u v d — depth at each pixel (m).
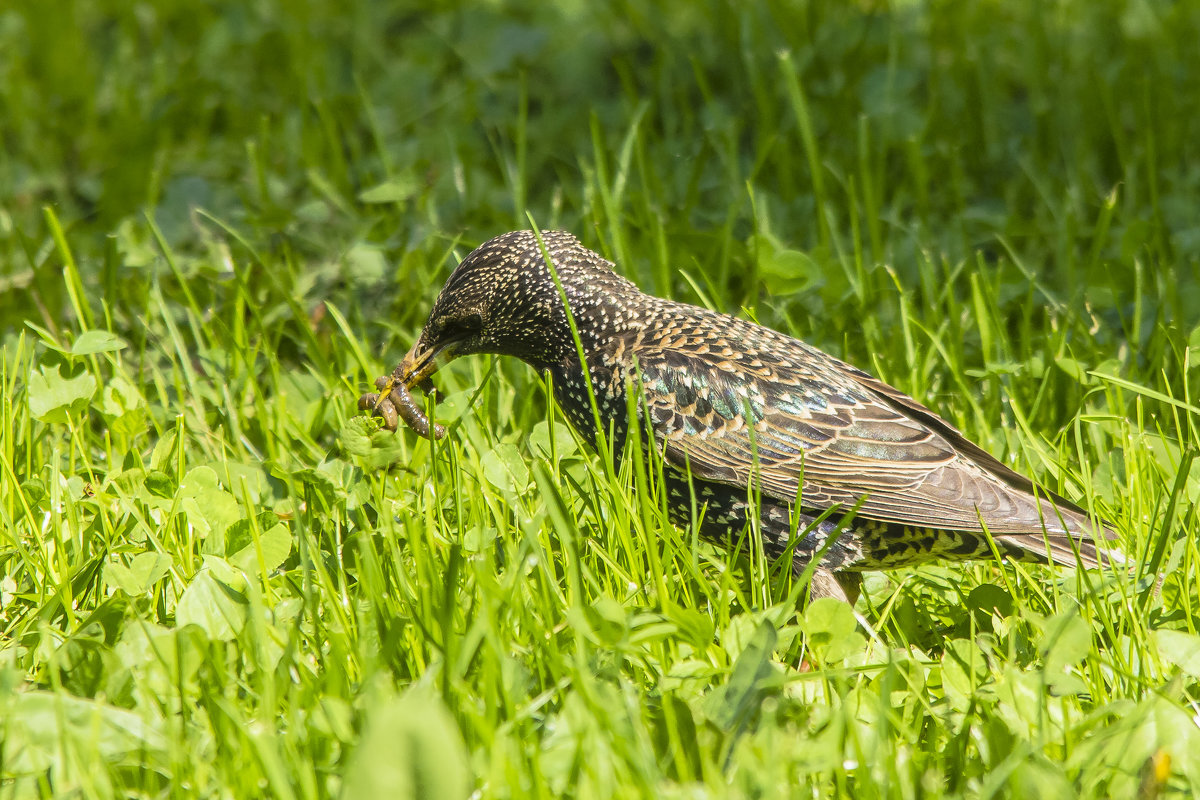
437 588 6.62
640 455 7.45
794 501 7.75
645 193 11.68
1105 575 7.43
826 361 8.32
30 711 5.70
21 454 8.45
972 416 9.69
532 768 5.39
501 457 8.07
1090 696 6.48
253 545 7.40
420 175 13.23
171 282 11.38
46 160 14.58
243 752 5.56
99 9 17.88
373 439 8.00
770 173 13.33
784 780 5.50
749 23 14.34
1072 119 13.93
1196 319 10.53
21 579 7.48
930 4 15.52
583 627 6.12
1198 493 7.82
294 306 10.39
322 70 15.51
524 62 15.87
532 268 8.22
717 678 6.47
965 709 6.25
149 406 9.73
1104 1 15.96
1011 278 10.98
